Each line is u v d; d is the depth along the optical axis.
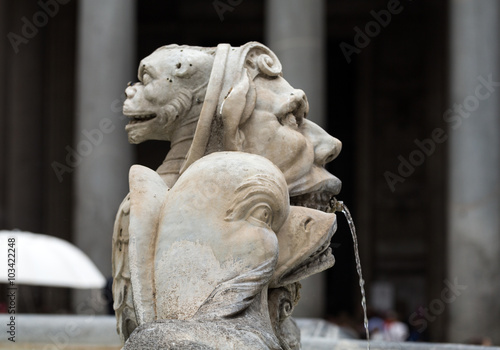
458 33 30.41
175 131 6.71
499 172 29.78
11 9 40.75
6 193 40.66
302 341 9.70
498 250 29.22
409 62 45.62
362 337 20.11
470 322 28.70
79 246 28.83
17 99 41.56
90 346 11.77
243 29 46.56
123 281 6.24
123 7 30.20
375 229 45.06
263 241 5.50
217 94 6.34
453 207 29.83
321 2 30.34
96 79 29.52
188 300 5.37
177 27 46.44
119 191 29.12
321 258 6.17
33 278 16.59
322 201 6.65
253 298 5.44
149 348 4.84
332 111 47.47
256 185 5.59
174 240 5.58
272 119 6.43
